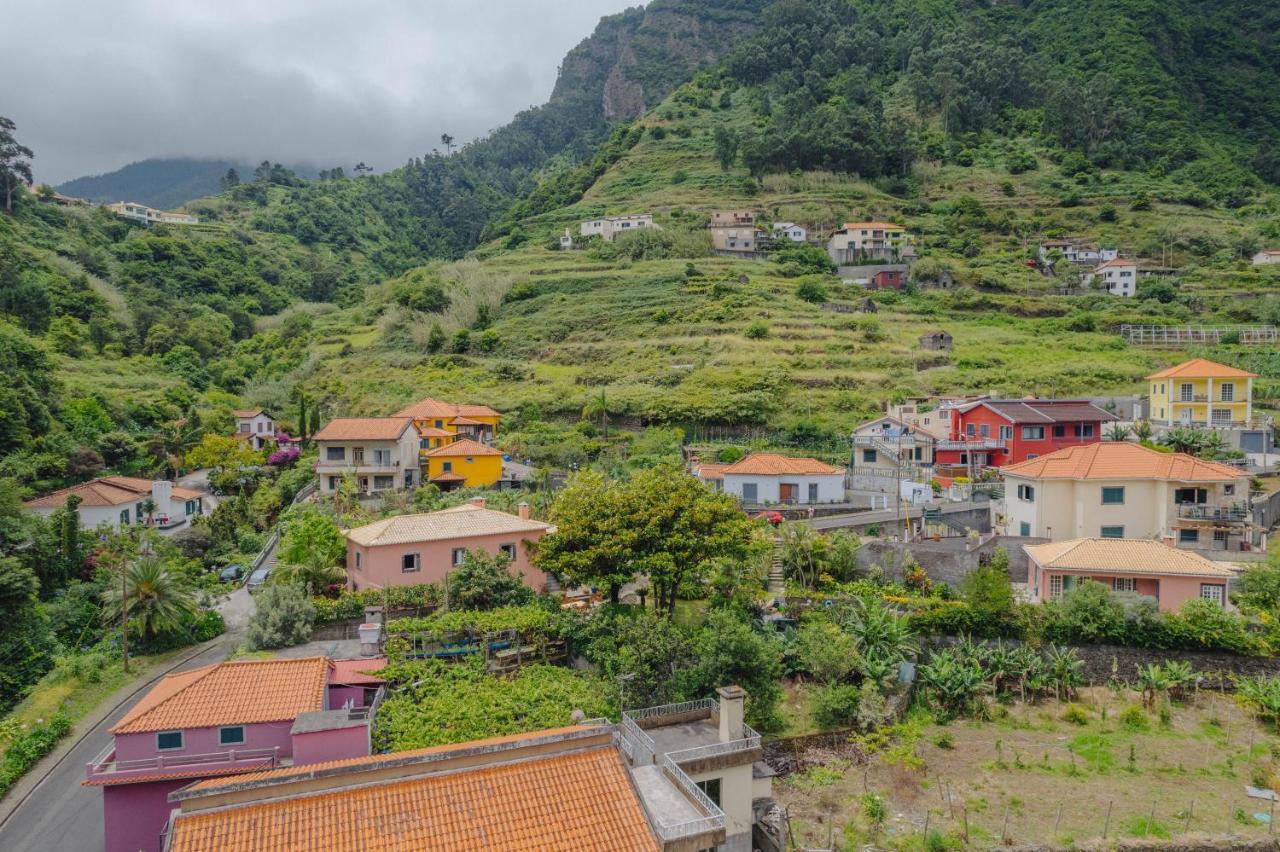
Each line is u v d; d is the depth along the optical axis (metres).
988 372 101.12
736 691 29.86
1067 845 27.55
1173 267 146.25
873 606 42.09
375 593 43.66
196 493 76.25
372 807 20.52
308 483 75.25
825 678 38.38
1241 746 33.88
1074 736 35.31
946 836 28.62
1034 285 140.25
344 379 119.81
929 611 41.44
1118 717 36.59
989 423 75.00
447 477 75.12
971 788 31.75
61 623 48.09
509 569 46.84
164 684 32.19
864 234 155.62
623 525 42.03
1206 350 108.25
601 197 199.50
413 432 77.62
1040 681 38.19
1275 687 35.81
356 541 45.53
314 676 32.12
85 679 41.34
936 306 133.12
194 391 117.44
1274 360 101.94
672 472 46.47
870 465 76.56
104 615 45.25
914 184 190.88
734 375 100.38
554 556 42.94
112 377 111.50
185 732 28.94
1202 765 32.66
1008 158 196.75
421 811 20.62
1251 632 38.97
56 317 124.12
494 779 21.73
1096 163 194.38
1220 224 160.50
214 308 161.62
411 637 38.53
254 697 30.47
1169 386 79.25
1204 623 38.47
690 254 156.00
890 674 37.72
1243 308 122.19
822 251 155.75
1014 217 171.88
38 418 77.81
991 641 40.62
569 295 140.62
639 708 34.34
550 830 20.75
